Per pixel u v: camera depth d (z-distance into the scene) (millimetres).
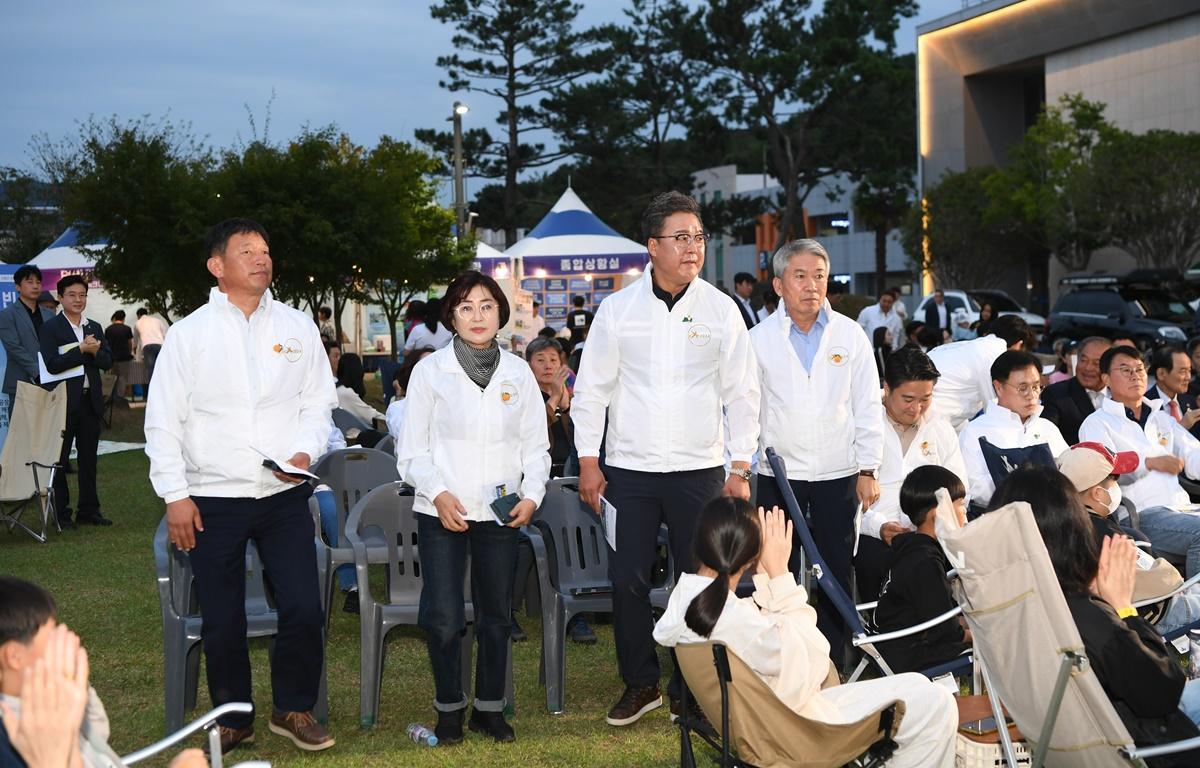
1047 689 3176
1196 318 22797
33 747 2191
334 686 5531
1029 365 6180
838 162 46375
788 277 5391
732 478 5031
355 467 7297
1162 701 3277
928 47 52281
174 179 18047
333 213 18844
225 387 4477
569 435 7387
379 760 4504
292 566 4598
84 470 9766
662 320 4949
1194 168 34562
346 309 32375
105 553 8578
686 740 3684
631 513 4965
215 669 4539
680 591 3498
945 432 5863
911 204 48656
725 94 44688
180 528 4367
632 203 50938
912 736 3455
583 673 5762
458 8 47094
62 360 9117
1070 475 5180
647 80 48625
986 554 3221
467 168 49938
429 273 24453
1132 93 43719
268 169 18266
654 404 4930
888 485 5758
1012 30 47906
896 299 19906
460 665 4926
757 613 3371
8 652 2383
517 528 4781
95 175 18031
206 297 18750
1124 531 5992
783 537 3623
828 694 3633
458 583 4719
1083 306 26047
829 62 41781
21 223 38188
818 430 5391
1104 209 36000
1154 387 7691
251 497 4500
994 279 45188
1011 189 40875
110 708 5176
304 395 4715
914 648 4363
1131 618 3414
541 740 4746
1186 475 6980
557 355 7352
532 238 23781
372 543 5734
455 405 4676
